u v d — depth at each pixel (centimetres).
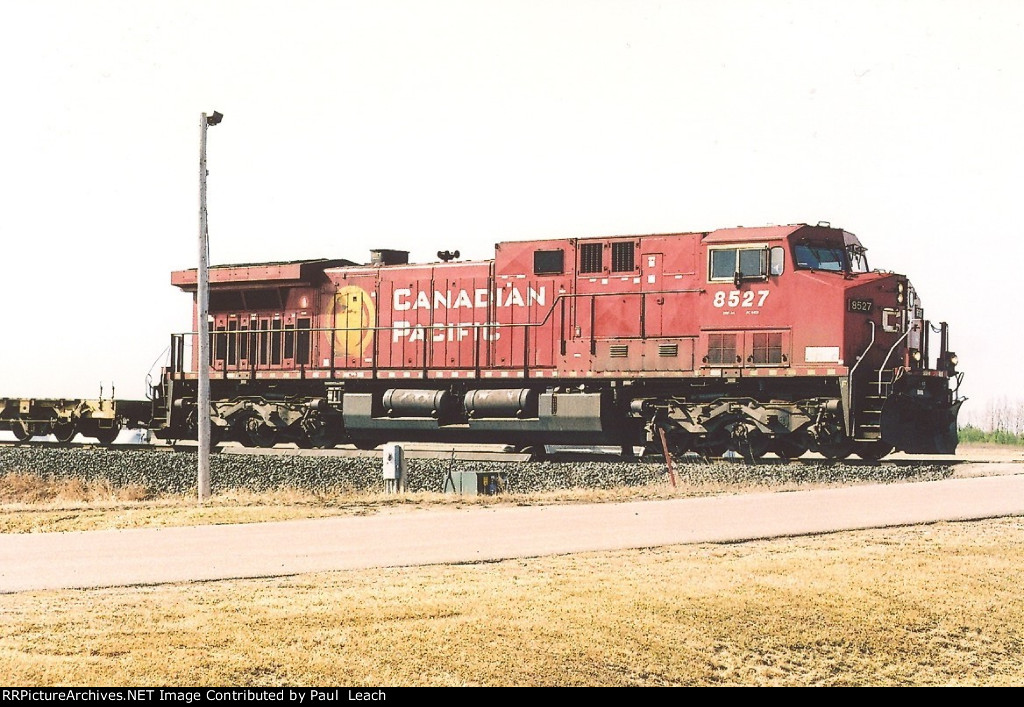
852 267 2634
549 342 2772
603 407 2695
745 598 1370
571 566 1509
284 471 2686
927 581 1485
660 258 2653
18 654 1090
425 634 1191
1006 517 1920
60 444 3491
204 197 2472
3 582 1407
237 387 3266
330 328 3097
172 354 3347
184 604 1285
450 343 2917
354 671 1094
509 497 2259
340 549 1647
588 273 2736
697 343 2589
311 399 3108
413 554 1599
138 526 2003
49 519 2095
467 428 2872
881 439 2419
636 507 2052
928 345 2605
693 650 1221
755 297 2525
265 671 1084
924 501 2078
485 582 1408
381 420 2983
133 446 3375
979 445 4472
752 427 2516
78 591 1355
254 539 1750
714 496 2188
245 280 3212
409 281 2991
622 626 1252
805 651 1263
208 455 2436
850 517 1908
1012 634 1354
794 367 2475
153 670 1064
